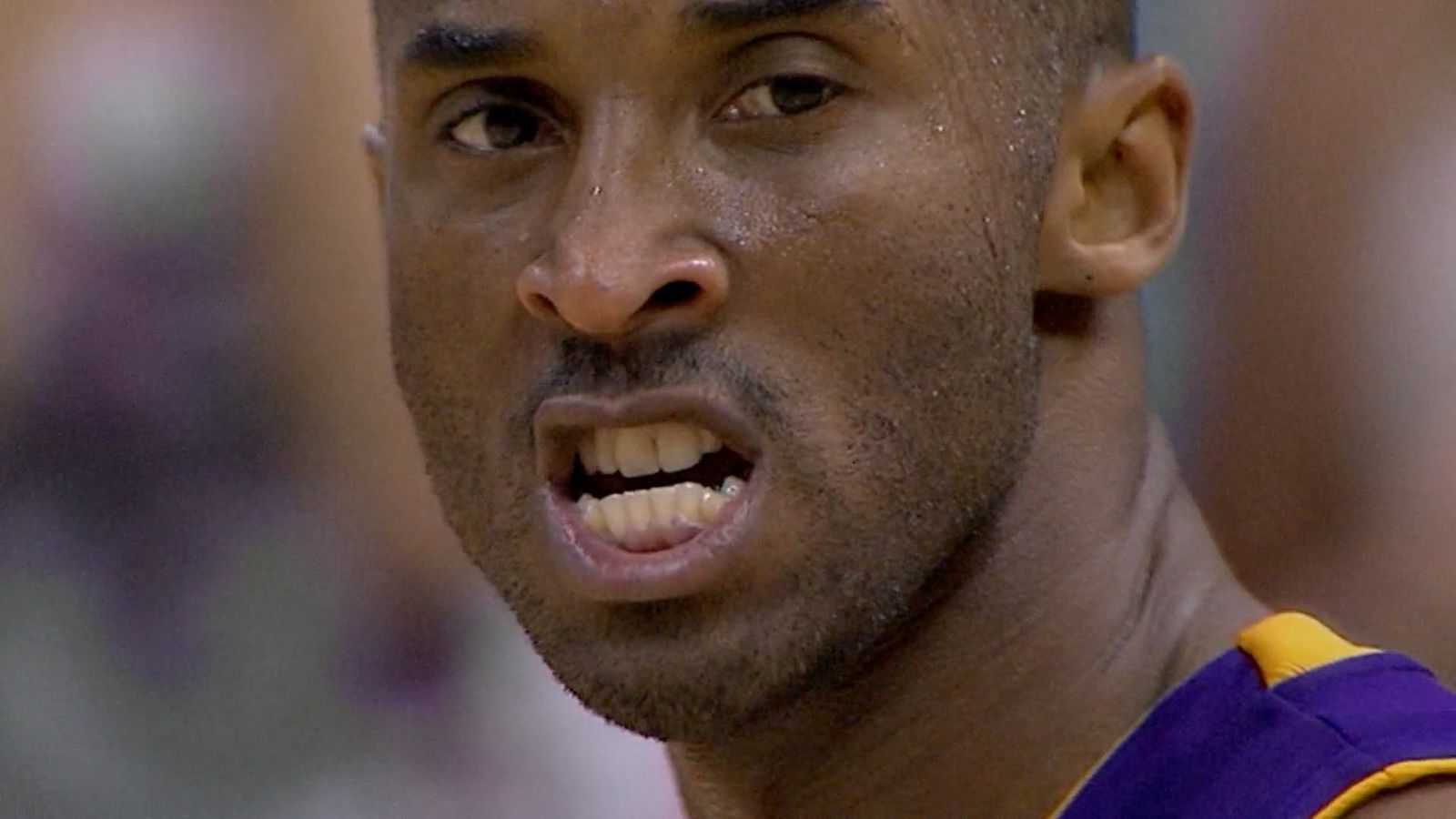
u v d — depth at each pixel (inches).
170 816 757.3
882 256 301.1
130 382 800.9
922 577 312.8
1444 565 665.6
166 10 838.5
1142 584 337.4
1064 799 327.3
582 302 293.6
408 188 323.3
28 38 829.8
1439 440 674.8
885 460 304.5
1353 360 695.1
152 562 786.2
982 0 310.5
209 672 775.7
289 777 766.5
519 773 749.9
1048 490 329.7
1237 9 721.6
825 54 300.0
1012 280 315.0
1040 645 328.8
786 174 300.2
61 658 764.0
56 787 749.9
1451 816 287.7
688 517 302.5
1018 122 315.3
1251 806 300.7
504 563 317.4
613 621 306.5
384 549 802.8
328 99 839.1
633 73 298.2
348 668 781.3
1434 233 689.0
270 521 801.6
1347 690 305.9
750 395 298.4
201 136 827.4
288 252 826.8
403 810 757.3
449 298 317.4
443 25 306.8
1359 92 704.4
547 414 303.9
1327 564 684.7
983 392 311.6
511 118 312.5
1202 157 721.6
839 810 333.7
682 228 297.4
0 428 791.7
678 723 306.5
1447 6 700.7
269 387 814.5
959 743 328.2
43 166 821.2
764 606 302.7
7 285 808.3
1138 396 344.5
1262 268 710.5
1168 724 318.0
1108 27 335.9
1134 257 330.6
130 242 813.2
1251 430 706.8
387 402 821.9
